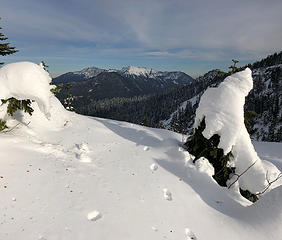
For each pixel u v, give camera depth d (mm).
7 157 5047
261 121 94062
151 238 3646
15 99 6465
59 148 6809
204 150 7168
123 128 11344
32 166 5043
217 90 6969
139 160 7074
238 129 6406
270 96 106688
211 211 5016
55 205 3939
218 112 6609
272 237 4203
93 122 11469
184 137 11203
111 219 3871
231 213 5207
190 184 6016
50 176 4859
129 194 4867
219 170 7137
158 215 4344
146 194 5027
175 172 6539
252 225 4531
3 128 6488
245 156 6949
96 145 8070
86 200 4289
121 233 3568
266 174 6879
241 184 7219
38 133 7949
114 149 7980
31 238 3104
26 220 3428
